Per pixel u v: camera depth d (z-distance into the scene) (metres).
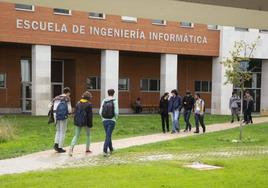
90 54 40.56
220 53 41.41
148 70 43.59
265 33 43.00
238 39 41.78
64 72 40.81
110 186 10.09
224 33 41.22
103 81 36.47
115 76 36.62
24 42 32.88
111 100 15.19
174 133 23.50
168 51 39.06
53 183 10.46
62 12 34.28
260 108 45.31
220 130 25.52
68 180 10.82
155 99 44.00
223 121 32.41
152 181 10.65
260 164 13.34
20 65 37.78
